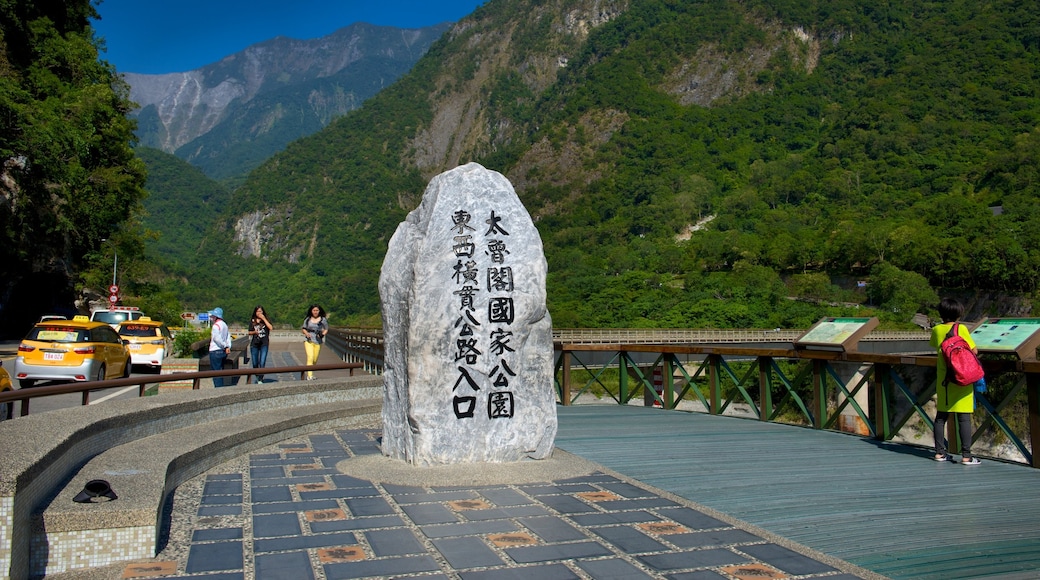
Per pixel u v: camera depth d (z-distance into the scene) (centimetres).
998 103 13250
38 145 3341
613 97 17725
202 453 642
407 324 670
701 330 5666
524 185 16325
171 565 405
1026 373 693
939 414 724
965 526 494
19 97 3391
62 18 4250
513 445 680
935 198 10500
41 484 424
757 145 15550
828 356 905
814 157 13962
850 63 17400
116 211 4066
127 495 445
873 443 830
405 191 19038
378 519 500
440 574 395
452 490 584
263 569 400
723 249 10012
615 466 694
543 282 704
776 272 9338
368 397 1089
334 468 670
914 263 8319
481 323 676
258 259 16725
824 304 8025
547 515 512
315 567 404
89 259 4012
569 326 6844
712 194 13800
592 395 2797
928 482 629
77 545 407
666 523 494
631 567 408
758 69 18162
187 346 2277
